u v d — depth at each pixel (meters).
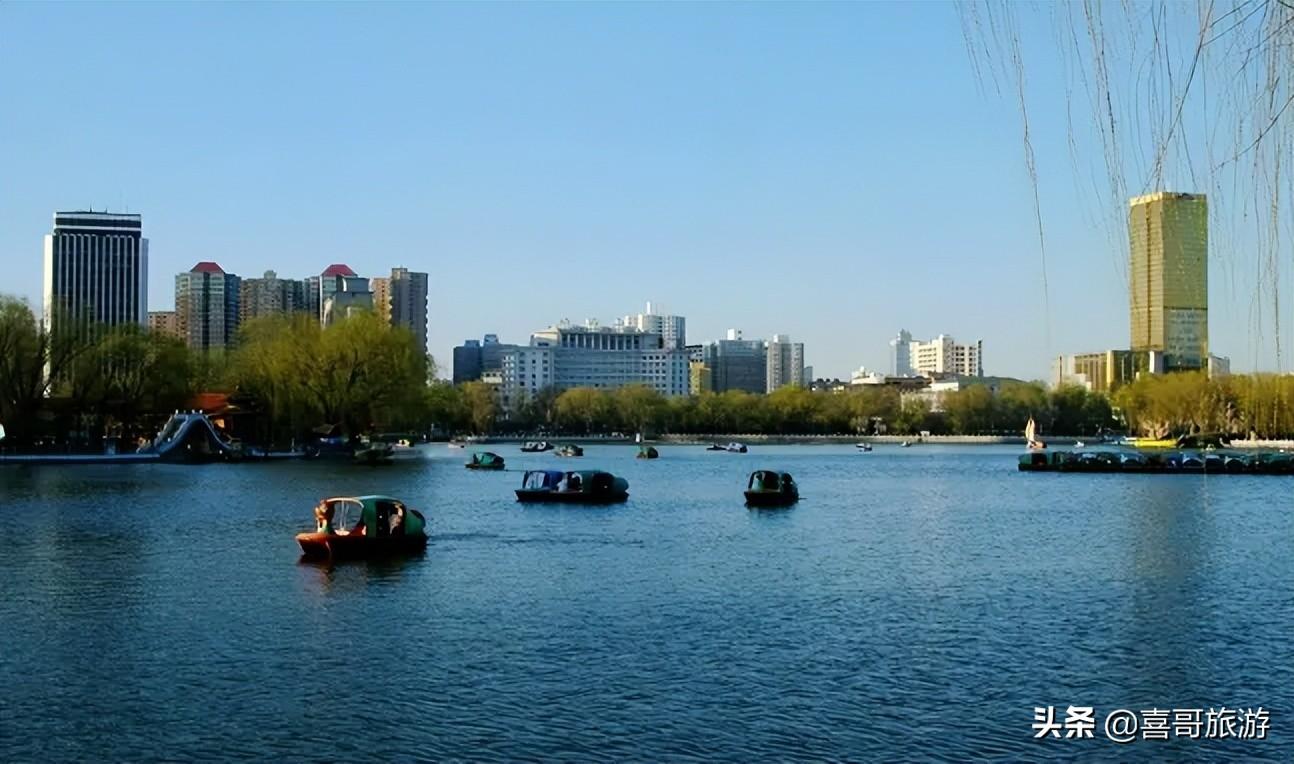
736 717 37.28
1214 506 115.94
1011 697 39.88
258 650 45.66
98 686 40.28
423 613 53.25
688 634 49.03
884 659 44.88
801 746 34.62
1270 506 116.00
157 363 185.75
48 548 73.88
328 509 72.69
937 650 46.41
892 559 72.88
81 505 102.62
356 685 40.56
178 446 176.75
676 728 36.12
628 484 153.50
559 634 48.91
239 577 63.09
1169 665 44.28
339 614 52.84
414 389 198.62
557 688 40.38
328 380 191.75
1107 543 82.62
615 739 35.06
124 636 47.97
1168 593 59.88
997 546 80.44
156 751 33.75
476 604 55.59
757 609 54.78
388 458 199.62
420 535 75.38
